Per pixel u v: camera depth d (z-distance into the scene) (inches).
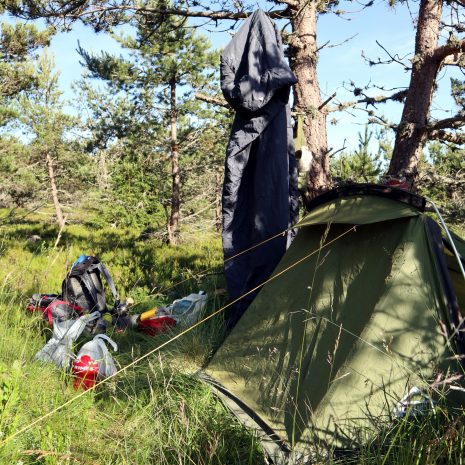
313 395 147.0
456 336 139.1
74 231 718.5
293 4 277.0
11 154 770.8
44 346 183.5
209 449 127.1
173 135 600.7
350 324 151.6
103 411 154.4
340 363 146.2
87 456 123.6
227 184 217.8
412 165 290.8
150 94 579.2
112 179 823.7
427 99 289.6
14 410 128.4
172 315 236.1
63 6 314.3
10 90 632.4
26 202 761.6
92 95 636.1
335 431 126.9
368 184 166.7
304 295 169.6
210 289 283.6
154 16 323.3
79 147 861.8
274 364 164.2
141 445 131.3
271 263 209.0
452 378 110.7
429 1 289.0
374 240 158.4
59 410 139.1
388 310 141.6
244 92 207.0
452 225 300.8
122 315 242.7
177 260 453.1
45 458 113.5
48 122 843.4
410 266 145.9
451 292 144.2
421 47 290.4
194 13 288.2
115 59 565.3
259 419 150.6
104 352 174.4
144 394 161.8
